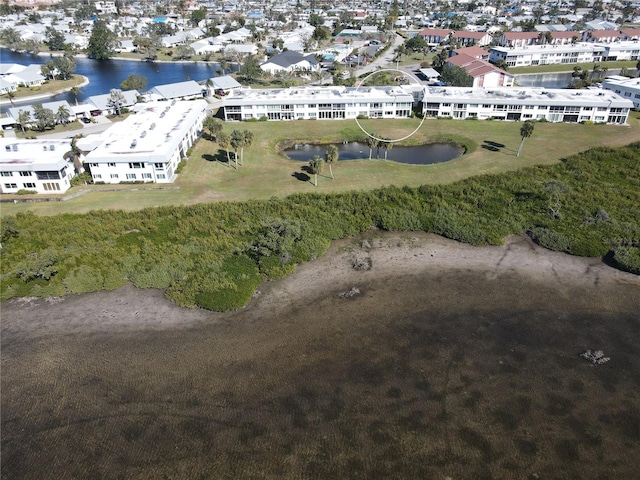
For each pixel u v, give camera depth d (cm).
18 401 5409
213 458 4747
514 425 5050
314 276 7544
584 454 4750
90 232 8469
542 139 12938
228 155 11388
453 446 4841
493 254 8031
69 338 6312
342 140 13362
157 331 6412
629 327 6400
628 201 9456
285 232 8225
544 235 8275
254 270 7544
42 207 9425
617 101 13825
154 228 8569
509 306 6806
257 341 6222
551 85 19400
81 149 11138
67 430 5066
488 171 10994
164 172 10256
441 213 9050
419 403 5312
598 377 5625
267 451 4806
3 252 8044
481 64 18475
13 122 13988
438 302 6906
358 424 5075
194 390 5503
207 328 6456
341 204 9438
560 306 6800
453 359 5903
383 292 7144
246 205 9338
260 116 14612
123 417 5194
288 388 5512
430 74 19325
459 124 14138
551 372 5700
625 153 11706
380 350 6050
